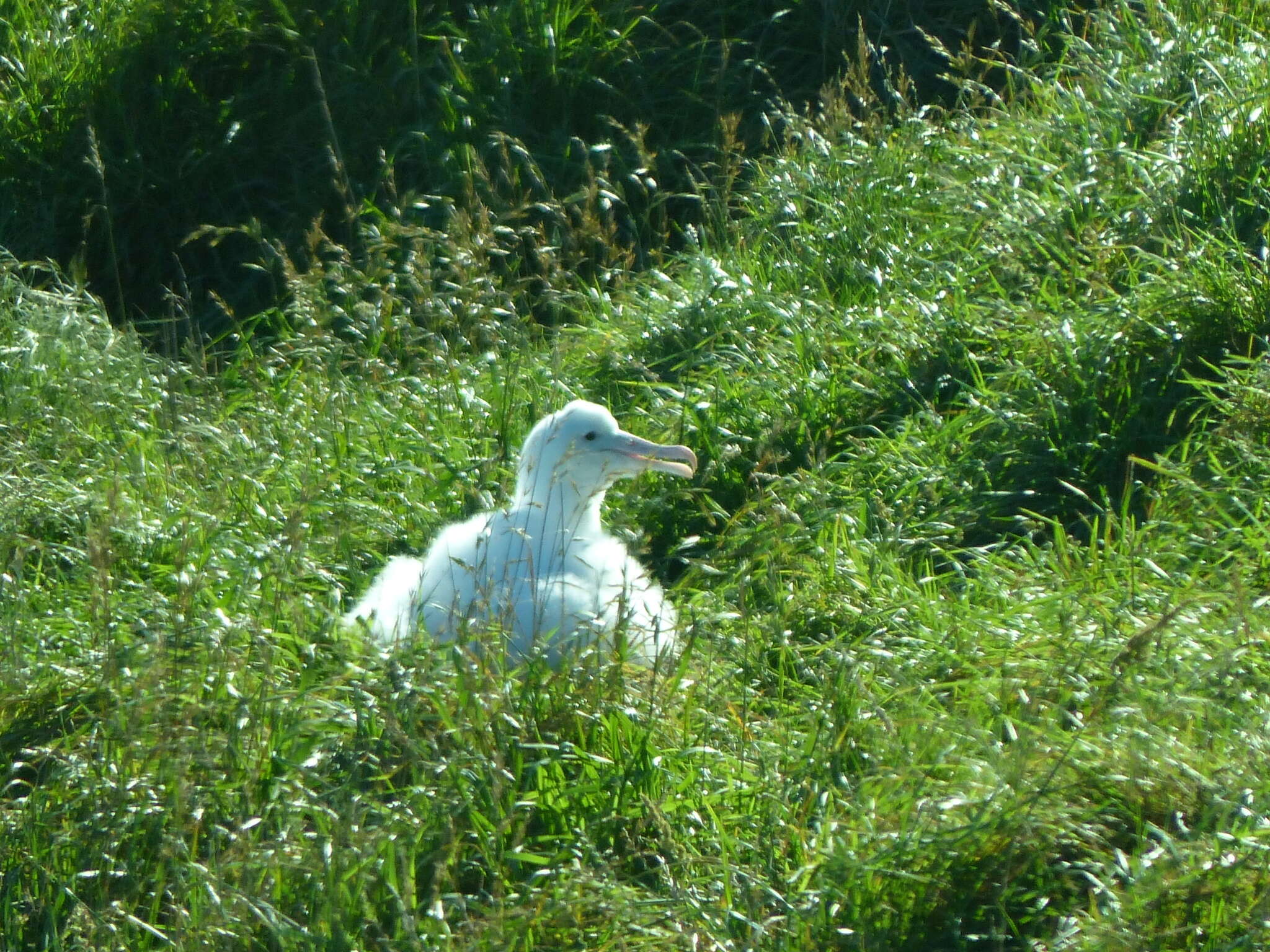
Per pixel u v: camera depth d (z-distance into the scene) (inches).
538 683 293.6
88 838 264.1
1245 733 283.9
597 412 388.5
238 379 519.8
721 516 422.0
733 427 453.7
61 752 289.7
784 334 498.6
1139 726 288.4
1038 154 553.3
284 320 553.0
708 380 478.6
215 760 276.2
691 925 247.4
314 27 671.1
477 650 312.0
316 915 245.9
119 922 254.5
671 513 430.6
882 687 323.3
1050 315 455.2
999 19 672.4
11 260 563.8
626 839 272.8
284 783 272.5
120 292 573.9
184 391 486.0
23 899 261.0
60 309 542.3
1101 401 432.1
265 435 450.0
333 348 503.5
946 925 251.0
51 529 410.3
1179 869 247.3
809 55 680.4
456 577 340.8
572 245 562.9
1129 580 353.4
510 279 589.3
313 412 468.1
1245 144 506.9
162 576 370.6
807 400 455.8
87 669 316.5
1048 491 417.4
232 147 656.4
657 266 592.1
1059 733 289.3
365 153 650.8
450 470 427.5
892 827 269.4
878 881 255.0
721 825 277.0
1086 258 492.7
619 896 251.6
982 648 336.5
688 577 383.6
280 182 661.3
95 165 569.3
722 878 266.8
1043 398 426.6
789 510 387.5
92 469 435.5
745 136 649.6
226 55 674.8
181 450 432.5
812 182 573.9
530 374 490.0
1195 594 337.4
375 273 523.8
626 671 313.9
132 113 655.8
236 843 253.1
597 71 655.1
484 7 662.5
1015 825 253.4
